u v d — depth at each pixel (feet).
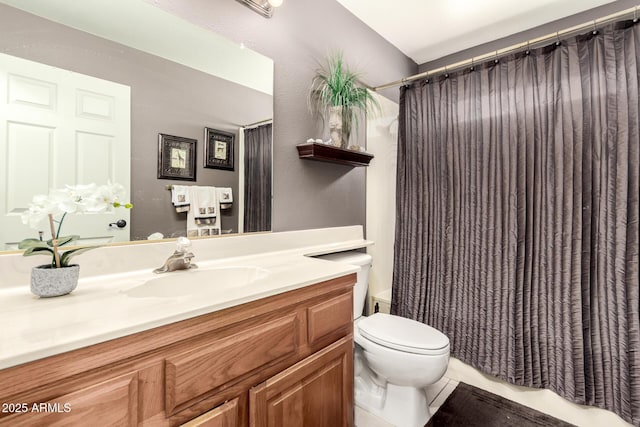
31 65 2.84
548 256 5.21
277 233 4.93
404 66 8.07
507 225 5.62
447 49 7.86
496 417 5.11
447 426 4.89
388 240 7.72
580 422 4.89
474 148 6.01
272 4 4.34
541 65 5.29
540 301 5.29
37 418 1.66
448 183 6.35
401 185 7.02
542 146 5.28
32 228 2.85
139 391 2.03
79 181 3.10
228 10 4.32
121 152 3.39
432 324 6.56
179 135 3.86
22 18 2.80
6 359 1.55
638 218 4.47
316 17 5.61
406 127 6.98
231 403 2.52
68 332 1.86
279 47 4.98
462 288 6.17
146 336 2.07
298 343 3.14
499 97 5.71
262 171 4.80
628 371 4.50
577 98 4.94
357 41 6.50
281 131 5.05
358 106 6.00
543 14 6.36
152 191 3.64
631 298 4.50
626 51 4.55
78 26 3.12
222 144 4.30
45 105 2.92
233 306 2.55
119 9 3.39
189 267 3.64
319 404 3.37
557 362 5.10
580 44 4.93
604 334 4.71
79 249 2.81
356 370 5.56
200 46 4.04
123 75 3.41
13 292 2.70
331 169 6.03
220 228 4.28
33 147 2.85
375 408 5.21
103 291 2.78
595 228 4.80
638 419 4.39
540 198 5.30
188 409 2.27
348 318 3.81
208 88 4.13
